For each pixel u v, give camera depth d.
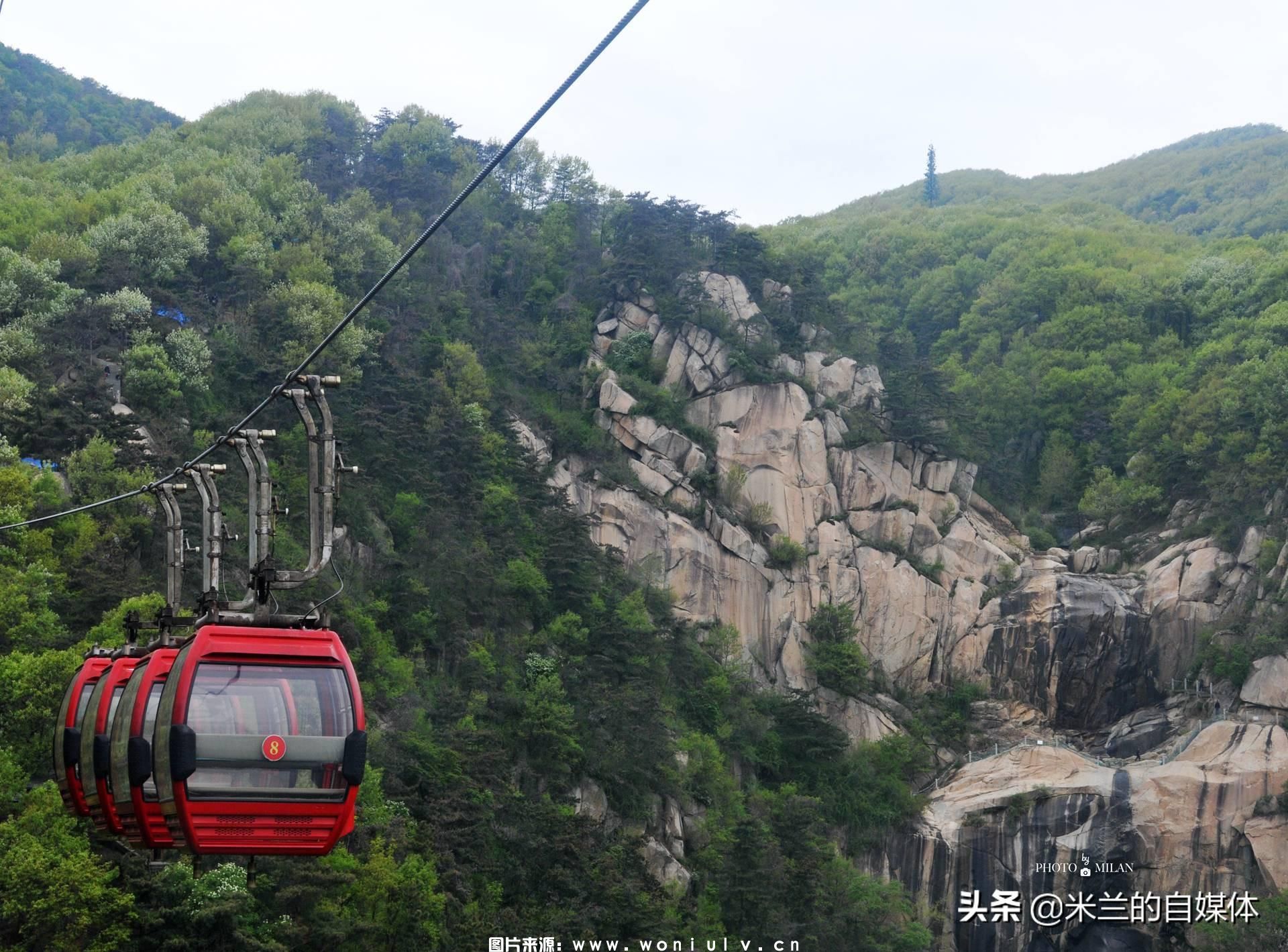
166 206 144.12
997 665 150.50
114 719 30.73
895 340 177.00
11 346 110.50
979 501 165.00
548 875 88.94
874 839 128.25
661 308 162.75
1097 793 131.12
